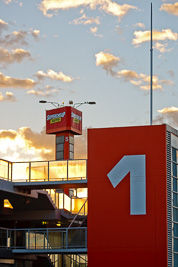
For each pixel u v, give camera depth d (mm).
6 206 48656
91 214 36156
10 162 44062
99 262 35594
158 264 34594
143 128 36125
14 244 41219
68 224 53250
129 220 35469
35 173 43812
